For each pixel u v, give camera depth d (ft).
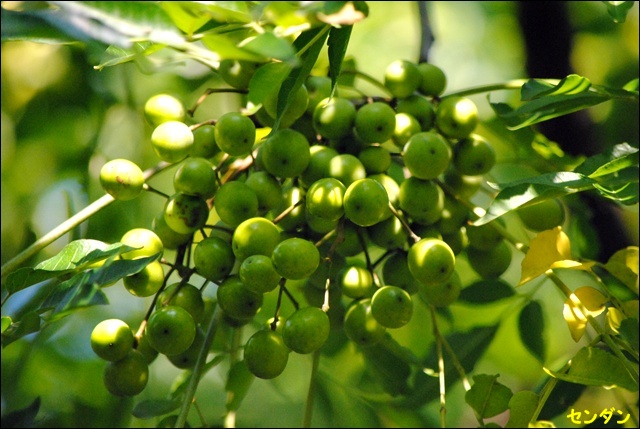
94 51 4.09
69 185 4.91
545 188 4.16
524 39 4.94
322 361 4.72
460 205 4.40
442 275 4.23
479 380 4.32
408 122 4.36
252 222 4.22
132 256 4.25
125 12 3.95
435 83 4.42
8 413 4.58
